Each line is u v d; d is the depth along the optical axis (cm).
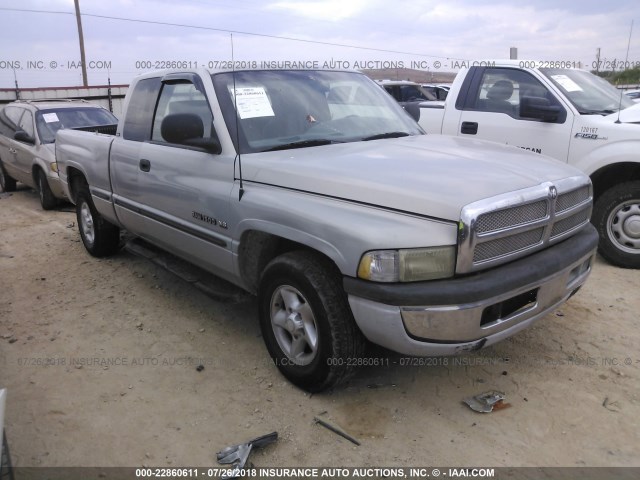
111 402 339
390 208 288
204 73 404
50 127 922
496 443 295
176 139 372
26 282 551
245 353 395
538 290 309
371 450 291
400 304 277
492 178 303
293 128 392
